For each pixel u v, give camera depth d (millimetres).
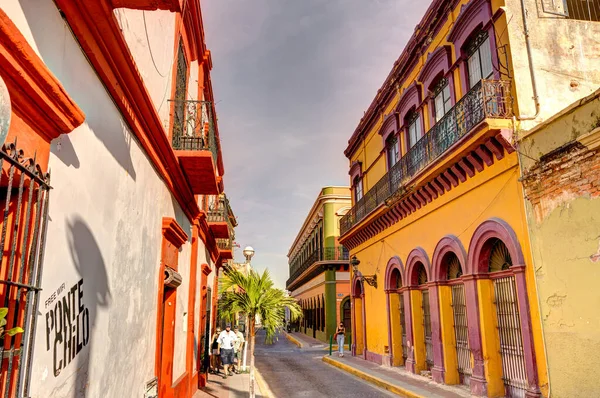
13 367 2510
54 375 3113
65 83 3312
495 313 9906
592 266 6926
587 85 9312
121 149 4742
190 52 10766
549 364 7758
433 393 10500
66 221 3307
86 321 3750
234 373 15773
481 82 9133
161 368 7703
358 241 20359
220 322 26844
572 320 7289
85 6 3438
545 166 7918
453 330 11781
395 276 16234
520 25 9438
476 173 10266
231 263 31688
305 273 39625
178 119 8430
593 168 6953
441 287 11984
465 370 11141
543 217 8016
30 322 2648
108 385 4391
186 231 10008
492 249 10094
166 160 7031
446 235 11688
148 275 6121
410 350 14000
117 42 4012
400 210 14672
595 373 6797
